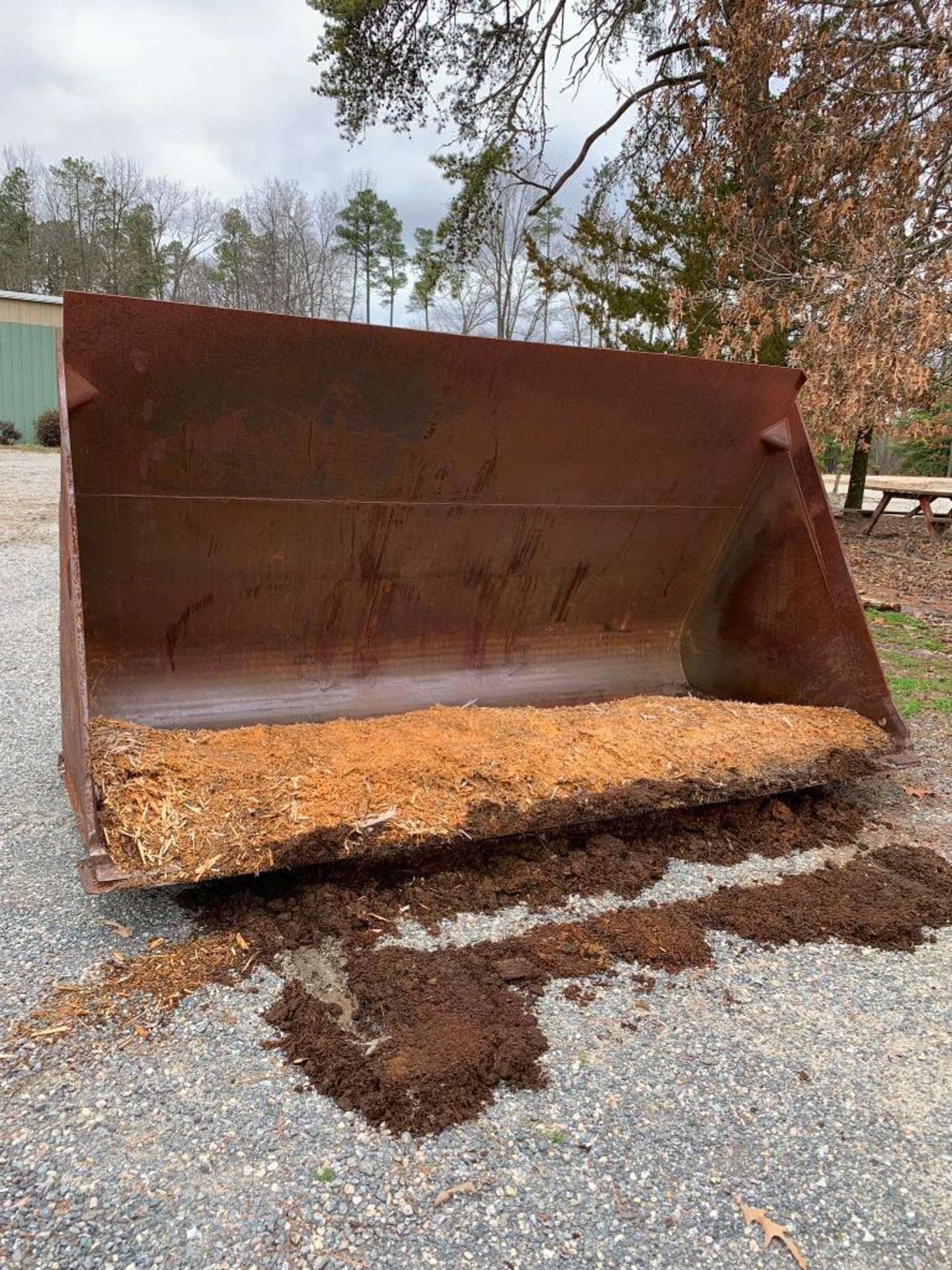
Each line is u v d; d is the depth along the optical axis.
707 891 2.95
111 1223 1.60
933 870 3.14
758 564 4.17
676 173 10.54
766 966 2.55
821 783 3.37
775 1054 2.18
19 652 5.44
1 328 23.28
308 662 3.61
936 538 12.40
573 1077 2.05
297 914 2.60
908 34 8.70
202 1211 1.64
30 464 17.75
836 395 7.03
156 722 3.26
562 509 3.85
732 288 10.22
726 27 9.78
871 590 8.98
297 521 3.34
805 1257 1.64
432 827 2.66
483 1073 2.02
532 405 3.48
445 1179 1.75
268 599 3.44
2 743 3.92
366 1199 1.69
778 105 9.39
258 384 2.98
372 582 3.62
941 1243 1.68
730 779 3.18
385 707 3.69
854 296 7.04
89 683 3.20
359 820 2.58
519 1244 1.62
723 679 4.34
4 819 3.18
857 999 2.42
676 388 3.70
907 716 4.95
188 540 3.18
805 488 3.94
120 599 3.16
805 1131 1.93
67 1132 1.80
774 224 9.52
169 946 2.44
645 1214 1.70
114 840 2.29
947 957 2.65
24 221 44.25
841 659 3.86
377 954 2.46
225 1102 1.90
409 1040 2.11
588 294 11.89
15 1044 2.03
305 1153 1.79
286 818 2.52
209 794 2.52
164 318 2.73
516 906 2.77
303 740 3.00
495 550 3.82
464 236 15.29
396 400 3.23
